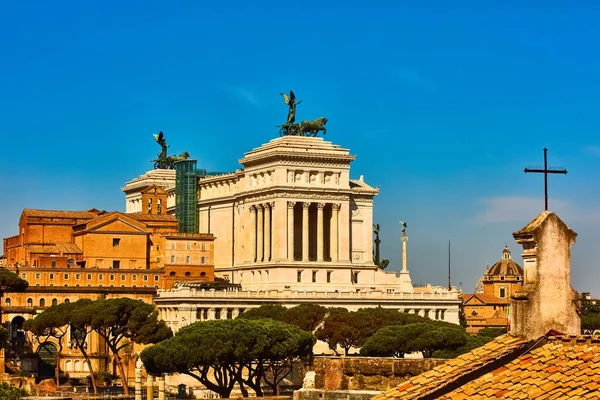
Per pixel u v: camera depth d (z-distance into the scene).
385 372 70.50
